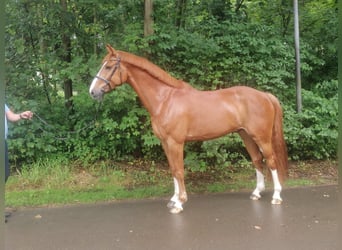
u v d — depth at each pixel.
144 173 5.72
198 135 4.34
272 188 5.19
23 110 5.70
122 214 4.22
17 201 4.61
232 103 4.41
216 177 5.71
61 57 6.44
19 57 6.12
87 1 6.07
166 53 5.94
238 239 3.47
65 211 4.34
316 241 3.40
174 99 4.25
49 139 5.82
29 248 3.35
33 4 6.11
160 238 3.52
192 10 6.77
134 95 5.57
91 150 6.00
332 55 7.07
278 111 4.61
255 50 6.14
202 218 4.04
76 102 5.77
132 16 6.36
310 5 7.35
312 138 6.10
